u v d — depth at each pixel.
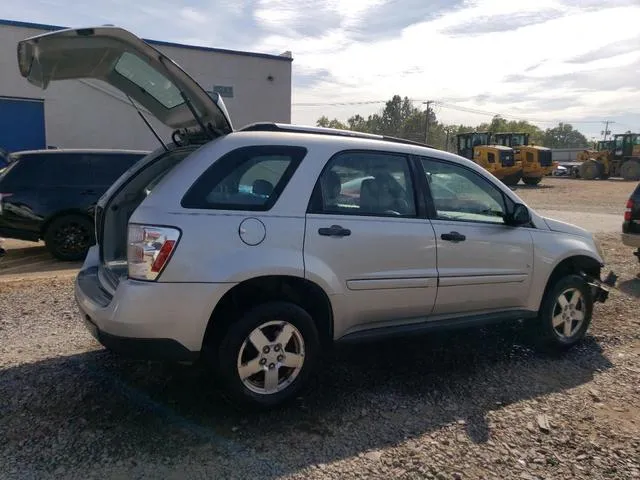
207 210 3.29
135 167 4.35
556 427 3.50
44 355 4.41
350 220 3.73
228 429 3.34
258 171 3.52
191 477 2.85
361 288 3.76
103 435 3.22
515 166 32.53
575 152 81.06
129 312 3.14
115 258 4.16
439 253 4.09
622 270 8.60
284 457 3.06
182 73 3.35
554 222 4.98
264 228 3.40
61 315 5.47
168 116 4.29
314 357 3.67
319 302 3.72
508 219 4.55
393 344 4.93
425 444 3.24
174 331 3.19
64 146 18.38
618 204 20.94
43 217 8.62
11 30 16.97
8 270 8.18
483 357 4.70
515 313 4.61
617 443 3.32
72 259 8.87
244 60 20.94
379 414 3.60
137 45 3.26
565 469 3.03
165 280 3.15
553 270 4.80
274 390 3.54
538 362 4.63
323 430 3.37
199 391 3.82
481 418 3.59
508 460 3.10
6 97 17.28
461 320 4.33
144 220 3.21
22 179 8.60
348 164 3.85
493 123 112.12
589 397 3.96
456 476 2.93
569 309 4.92
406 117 110.75
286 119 22.12
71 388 3.81
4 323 5.19
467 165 4.47
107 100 18.75
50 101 17.98
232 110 21.00
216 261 3.24
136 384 3.91
